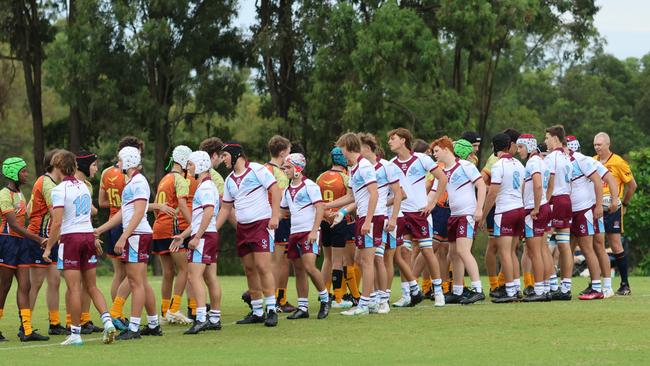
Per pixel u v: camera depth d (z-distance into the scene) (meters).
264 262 24.17
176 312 25.86
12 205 23.06
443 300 28.28
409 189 28.20
